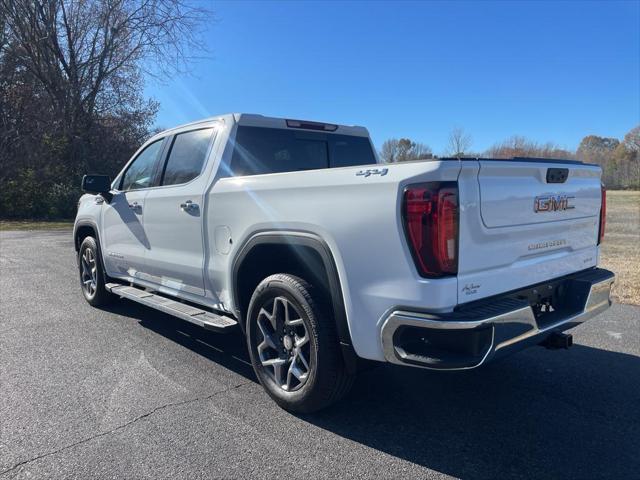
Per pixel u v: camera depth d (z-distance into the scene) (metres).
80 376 4.08
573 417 3.42
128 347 4.80
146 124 28.23
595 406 3.58
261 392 3.79
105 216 5.76
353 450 3.00
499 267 2.96
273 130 4.54
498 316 2.69
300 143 4.74
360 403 3.63
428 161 2.68
